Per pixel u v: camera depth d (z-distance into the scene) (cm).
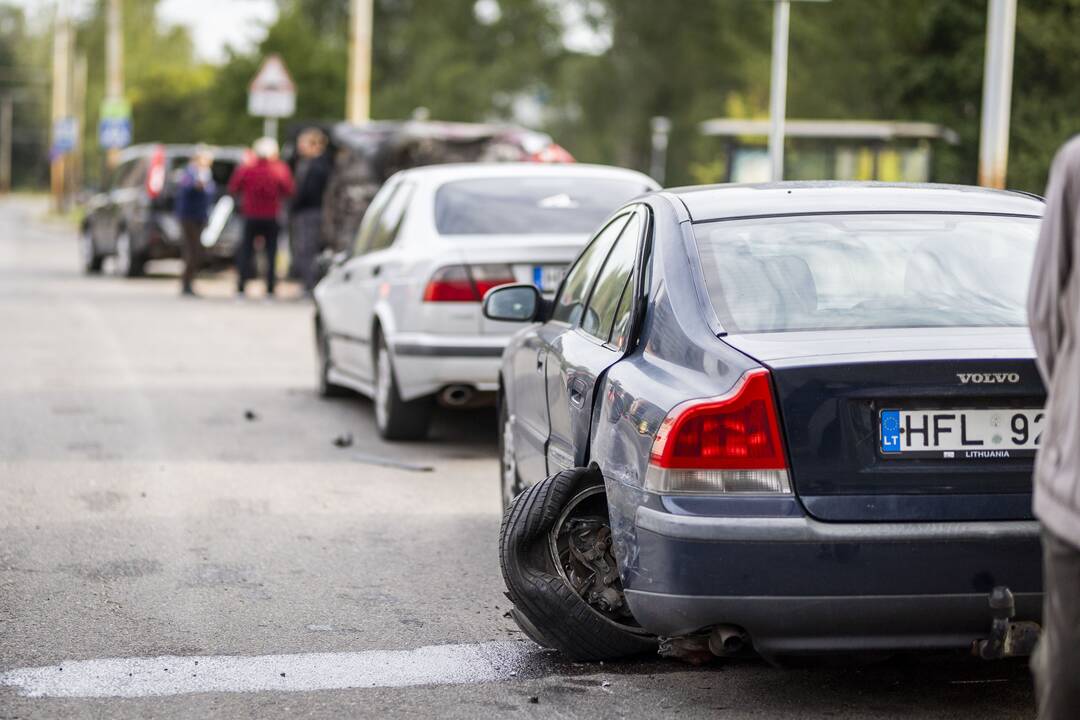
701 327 1400
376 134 6144
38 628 1639
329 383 3562
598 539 1510
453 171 3100
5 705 1386
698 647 1380
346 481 2541
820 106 12700
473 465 2717
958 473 1286
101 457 2731
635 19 18550
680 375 1370
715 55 18350
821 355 1301
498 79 19525
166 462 2692
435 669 1509
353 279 3247
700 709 1386
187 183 6638
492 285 2772
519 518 1498
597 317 1677
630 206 1731
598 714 1372
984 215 1567
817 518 1275
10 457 2717
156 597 1777
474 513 2289
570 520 1516
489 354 2764
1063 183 912
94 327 5141
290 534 2128
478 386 2784
